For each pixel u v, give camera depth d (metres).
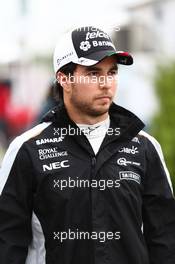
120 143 7.20
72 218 6.98
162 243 7.32
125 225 7.00
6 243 7.11
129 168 7.13
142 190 7.22
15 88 36.25
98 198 7.01
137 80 31.69
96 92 7.03
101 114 7.11
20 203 7.14
